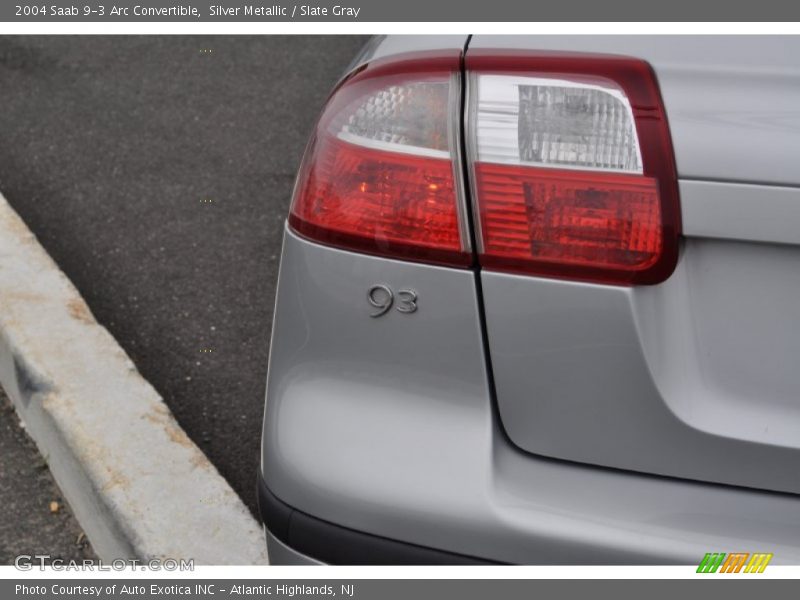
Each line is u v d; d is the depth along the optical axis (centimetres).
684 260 137
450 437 150
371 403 154
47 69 479
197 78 477
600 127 138
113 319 320
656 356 139
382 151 149
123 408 258
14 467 265
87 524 245
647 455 145
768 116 130
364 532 153
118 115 443
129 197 385
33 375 268
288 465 158
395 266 148
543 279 141
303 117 446
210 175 402
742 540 142
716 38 141
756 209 130
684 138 133
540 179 140
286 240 161
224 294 333
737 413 141
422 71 147
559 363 143
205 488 236
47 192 388
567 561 145
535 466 150
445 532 148
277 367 164
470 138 143
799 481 142
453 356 148
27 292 300
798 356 137
